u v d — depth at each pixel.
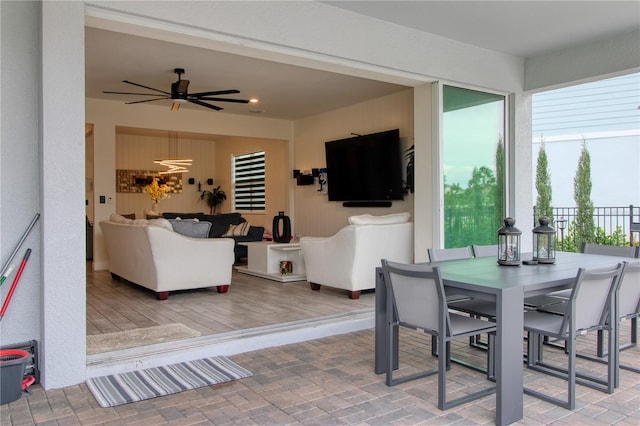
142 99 7.05
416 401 2.53
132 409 2.44
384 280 2.90
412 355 3.33
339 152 7.55
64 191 2.70
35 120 2.83
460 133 4.67
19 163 2.78
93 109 7.03
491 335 2.81
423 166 4.61
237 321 3.95
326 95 6.86
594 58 4.61
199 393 2.65
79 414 2.37
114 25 2.98
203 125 7.98
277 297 5.00
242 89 6.48
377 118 7.06
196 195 11.16
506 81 5.02
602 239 7.40
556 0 3.66
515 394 2.28
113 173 7.23
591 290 2.48
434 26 4.20
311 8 3.65
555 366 3.06
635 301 2.80
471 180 4.76
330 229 8.06
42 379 2.72
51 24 2.64
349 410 2.42
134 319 4.04
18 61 2.78
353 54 3.88
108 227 5.97
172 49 4.78
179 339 3.41
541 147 8.06
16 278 2.69
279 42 3.49
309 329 3.76
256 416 2.35
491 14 3.95
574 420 2.29
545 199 7.99
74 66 2.71
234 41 3.32
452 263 3.17
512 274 2.68
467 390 2.69
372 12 3.89
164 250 4.80
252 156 10.17
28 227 2.78
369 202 7.14
